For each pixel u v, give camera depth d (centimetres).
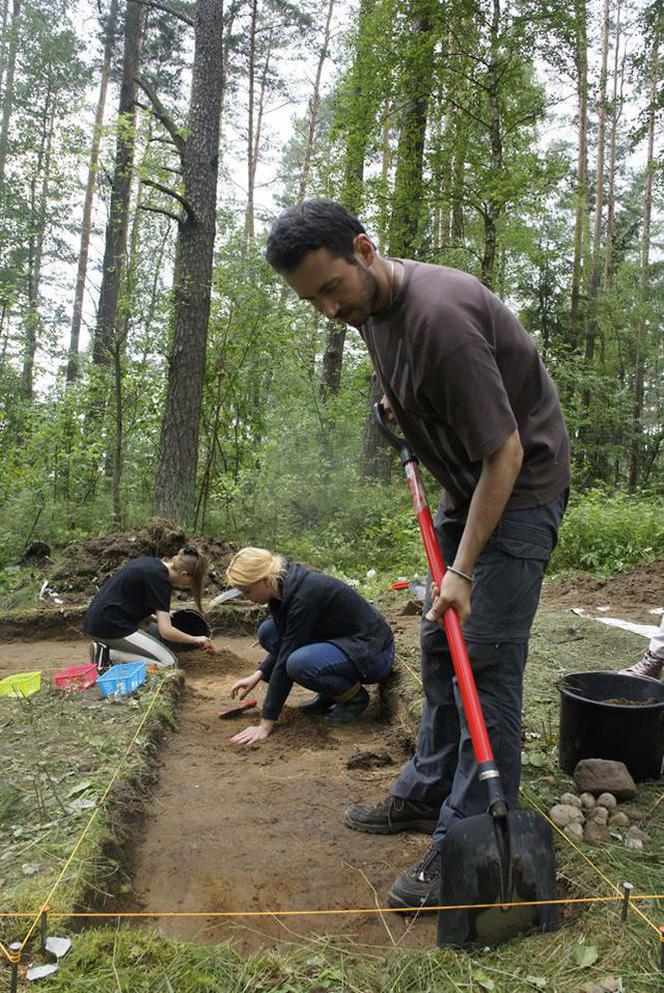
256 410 1122
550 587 716
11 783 299
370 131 1183
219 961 210
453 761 287
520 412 235
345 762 368
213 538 805
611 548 829
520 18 1079
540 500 236
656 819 279
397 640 519
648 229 2648
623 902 217
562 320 2084
